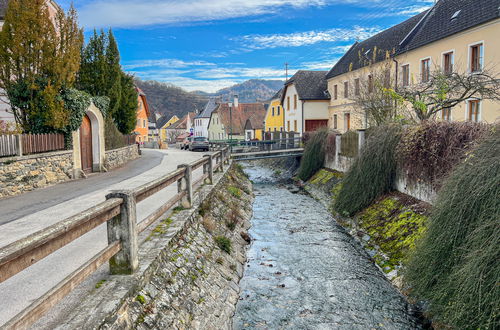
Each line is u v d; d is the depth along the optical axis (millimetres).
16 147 10266
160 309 4266
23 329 2410
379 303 6664
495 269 4441
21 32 11414
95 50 18547
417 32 22250
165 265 5176
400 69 22297
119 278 4059
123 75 22906
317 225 12102
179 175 7160
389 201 11211
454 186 5984
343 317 6211
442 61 18797
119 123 22906
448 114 17844
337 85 32469
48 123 12180
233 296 6621
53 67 12000
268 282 7574
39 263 4785
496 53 15414
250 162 36156
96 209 3484
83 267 3232
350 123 29516
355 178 12586
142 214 7387
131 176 13859
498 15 14992
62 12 12984
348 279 7742
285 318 6156
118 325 3377
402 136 11156
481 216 5188
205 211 8500
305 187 19781
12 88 11734
